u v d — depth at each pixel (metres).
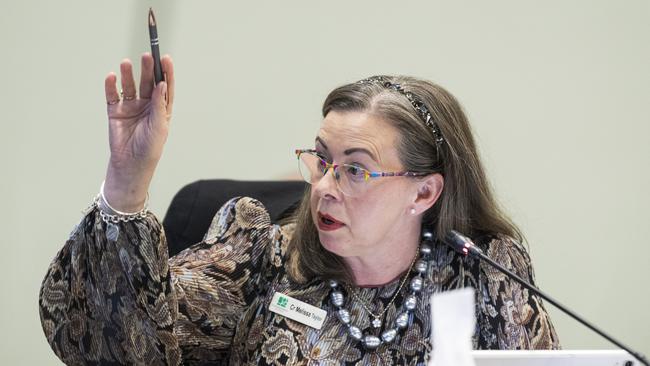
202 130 6.83
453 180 3.88
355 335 3.71
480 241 4.09
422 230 3.99
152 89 3.35
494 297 3.95
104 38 6.63
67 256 3.58
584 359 2.79
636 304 7.37
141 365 3.62
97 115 6.71
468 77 7.07
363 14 6.92
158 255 3.47
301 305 3.80
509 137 7.15
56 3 6.55
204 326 3.86
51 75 6.60
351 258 3.80
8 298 6.72
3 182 6.63
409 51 7.00
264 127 6.90
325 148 3.57
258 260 3.98
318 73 6.91
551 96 7.14
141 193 3.38
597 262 7.31
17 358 6.76
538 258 7.25
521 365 2.75
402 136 3.60
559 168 7.21
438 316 2.20
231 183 4.81
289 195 4.86
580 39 7.11
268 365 3.71
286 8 6.82
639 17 7.12
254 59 6.83
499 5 7.03
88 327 3.62
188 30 6.72
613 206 7.28
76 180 6.73
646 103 7.20
